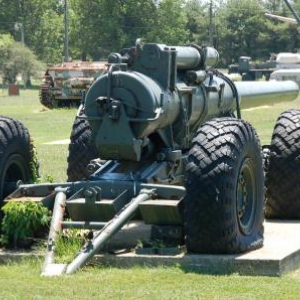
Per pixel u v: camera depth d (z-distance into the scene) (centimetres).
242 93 1689
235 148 1178
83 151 1436
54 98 5459
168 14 10212
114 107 1216
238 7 11494
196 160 1168
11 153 1277
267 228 1373
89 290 1037
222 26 11331
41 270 1123
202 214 1159
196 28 11025
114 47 10425
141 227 1316
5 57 10981
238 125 1206
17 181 1273
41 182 1386
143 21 10231
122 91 1223
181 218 1181
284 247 1214
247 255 1164
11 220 1223
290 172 1427
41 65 11388
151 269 1133
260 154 1255
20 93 9325
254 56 11588
